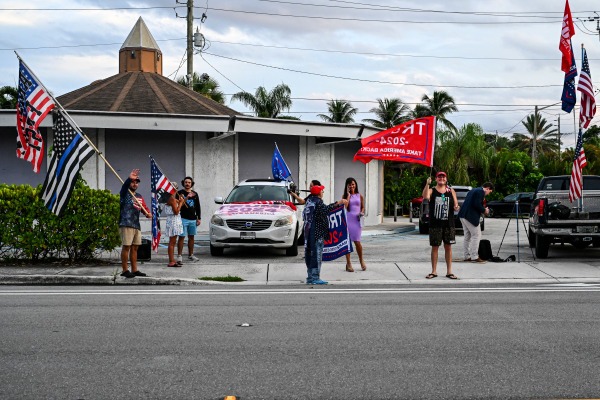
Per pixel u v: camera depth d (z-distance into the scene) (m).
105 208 14.09
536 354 6.68
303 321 8.41
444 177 12.86
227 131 21.98
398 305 9.68
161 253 17.11
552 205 15.49
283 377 5.90
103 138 22.41
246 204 16.72
